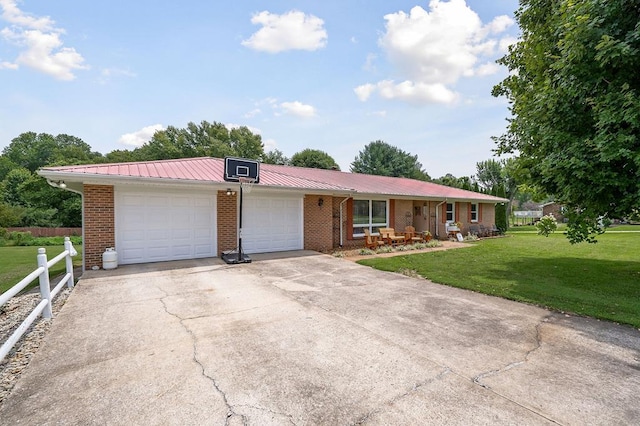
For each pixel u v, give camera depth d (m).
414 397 2.75
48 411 2.53
